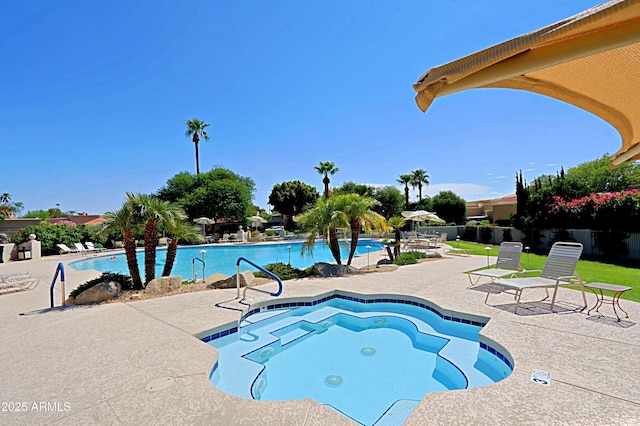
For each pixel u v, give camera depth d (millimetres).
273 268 9578
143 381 3195
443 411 2609
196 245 23531
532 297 6297
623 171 26375
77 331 4715
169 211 7898
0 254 15523
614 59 2074
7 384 3172
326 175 36312
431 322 5973
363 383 3994
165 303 6250
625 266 11492
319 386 3926
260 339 5270
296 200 42125
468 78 1760
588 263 12375
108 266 15711
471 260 12656
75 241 20094
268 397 3682
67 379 3250
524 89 2541
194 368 3480
